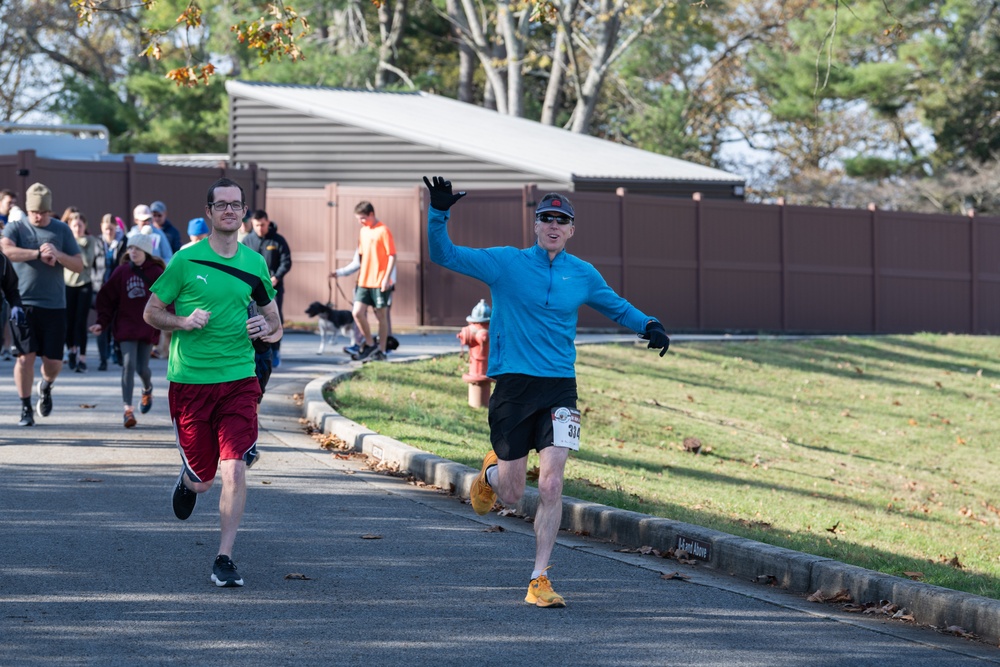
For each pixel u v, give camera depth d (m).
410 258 48.78
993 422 39.81
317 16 85.12
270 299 13.80
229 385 13.40
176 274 13.23
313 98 59.22
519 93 81.56
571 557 15.64
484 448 23.41
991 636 12.51
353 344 38.22
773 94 91.19
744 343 46.62
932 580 15.05
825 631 12.66
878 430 37.19
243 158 57.84
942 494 30.03
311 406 25.92
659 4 72.06
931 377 45.38
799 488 26.98
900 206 86.81
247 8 74.81
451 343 41.38
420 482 20.33
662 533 16.30
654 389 37.09
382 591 13.41
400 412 27.25
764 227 54.31
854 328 56.59
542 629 12.21
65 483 18.41
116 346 33.50
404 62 98.12
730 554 15.36
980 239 59.56
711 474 26.77
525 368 13.38
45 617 11.87
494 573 14.49
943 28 76.38
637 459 27.09
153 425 23.84
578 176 52.53
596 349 41.12
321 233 49.50
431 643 11.55
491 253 13.50
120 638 11.31
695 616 13.02
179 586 13.18
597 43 80.06
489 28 90.06
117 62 102.31
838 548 17.22
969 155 89.06
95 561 14.09
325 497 18.52
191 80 27.92
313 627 11.91
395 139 55.62
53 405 25.70
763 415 36.59
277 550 15.06
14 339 22.20
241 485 13.20
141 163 46.19
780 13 97.44
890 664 11.58
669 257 51.91
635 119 91.19
